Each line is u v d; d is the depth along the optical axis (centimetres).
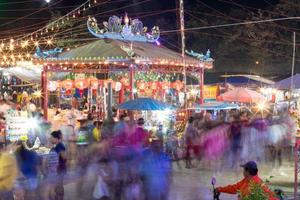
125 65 2362
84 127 1656
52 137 1212
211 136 1973
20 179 1103
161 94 2662
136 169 1306
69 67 2434
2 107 2042
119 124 1514
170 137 2020
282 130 2012
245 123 2005
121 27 2448
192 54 2692
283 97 3241
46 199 1150
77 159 1445
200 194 1398
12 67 2770
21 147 1121
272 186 1522
